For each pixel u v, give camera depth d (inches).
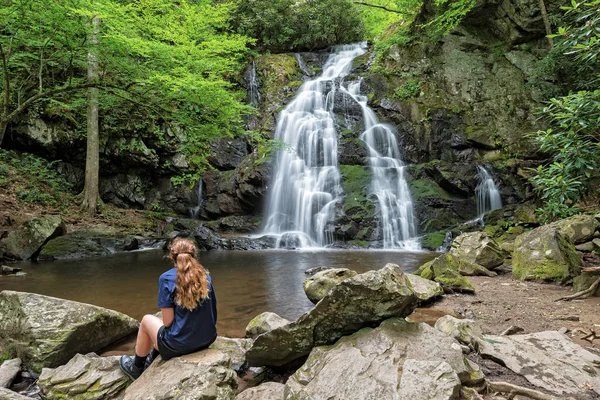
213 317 124.0
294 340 128.8
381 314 123.3
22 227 407.8
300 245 525.7
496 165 596.1
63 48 332.2
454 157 639.8
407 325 121.6
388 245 522.3
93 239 446.9
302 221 571.2
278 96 759.7
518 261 264.8
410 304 128.6
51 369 133.0
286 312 212.4
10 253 389.1
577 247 269.3
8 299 161.9
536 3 629.0
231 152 683.4
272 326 157.6
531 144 609.0
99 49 317.1
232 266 366.0
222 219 604.4
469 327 148.9
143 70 334.3
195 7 370.6
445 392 91.4
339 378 103.3
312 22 863.1
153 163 652.7
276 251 485.7
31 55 334.6
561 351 129.4
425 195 565.0
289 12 866.1
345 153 634.2
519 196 567.8
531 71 648.4
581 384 107.7
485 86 676.1
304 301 236.1
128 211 610.9
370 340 115.9
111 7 293.3
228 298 243.4
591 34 221.8
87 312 160.1
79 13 277.0
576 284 213.8
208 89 329.1
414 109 682.2
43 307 156.3
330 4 887.7
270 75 790.5
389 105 704.4
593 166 224.5
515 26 666.8
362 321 124.8
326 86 759.7
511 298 209.0
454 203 562.6
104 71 355.3
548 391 105.0
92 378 123.0
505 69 674.2
